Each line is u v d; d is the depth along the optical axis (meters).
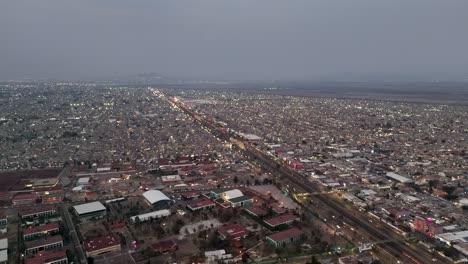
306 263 198.00
